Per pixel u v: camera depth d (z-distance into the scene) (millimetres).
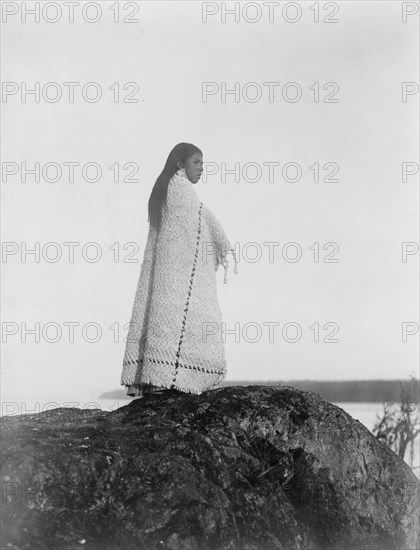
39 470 6422
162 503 6602
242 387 8219
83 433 7043
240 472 7309
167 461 6832
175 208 8273
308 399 8148
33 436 6863
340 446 7973
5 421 7668
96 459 6645
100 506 6508
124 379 8375
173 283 8188
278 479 7629
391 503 8070
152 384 8078
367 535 7820
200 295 8234
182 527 6535
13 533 6148
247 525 6977
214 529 6652
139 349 8344
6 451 6562
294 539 7273
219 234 8344
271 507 7270
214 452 7207
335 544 7586
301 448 7832
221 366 8289
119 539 6363
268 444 7785
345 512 7758
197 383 8195
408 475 8250
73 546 6207
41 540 6160
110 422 7688
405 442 11336
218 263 8406
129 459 6789
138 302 8414
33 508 6305
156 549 6410
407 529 8070
